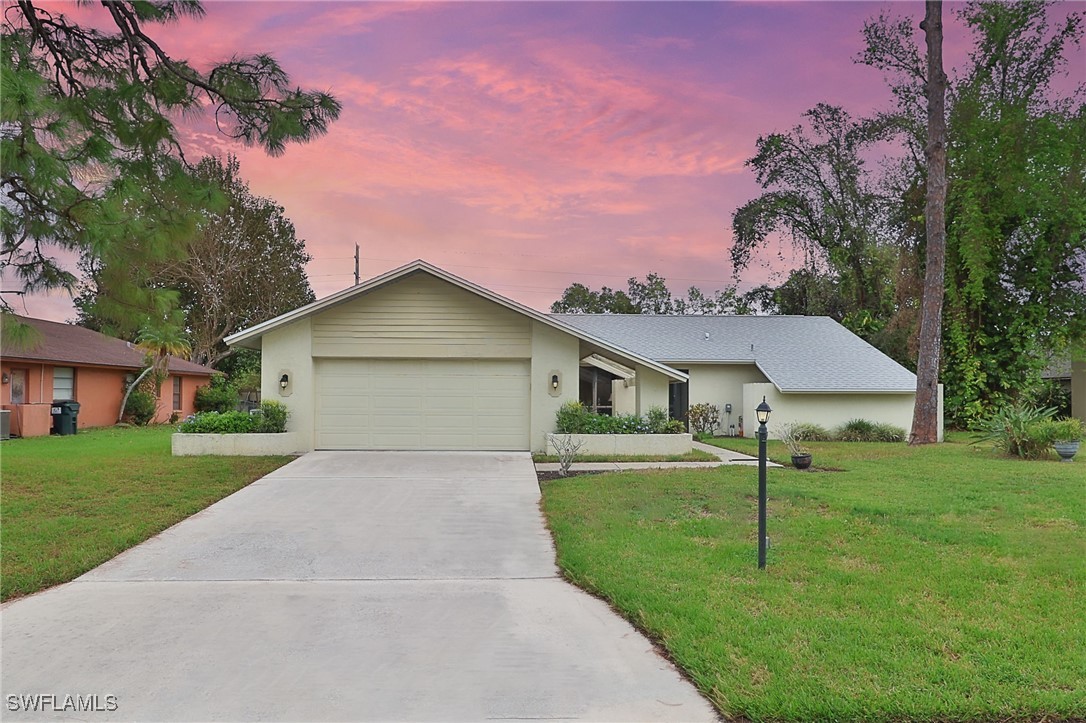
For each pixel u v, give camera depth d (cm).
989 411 2383
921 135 2638
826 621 473
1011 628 462
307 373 1474
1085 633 452
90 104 845
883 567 608
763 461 612
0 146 625
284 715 355
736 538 714
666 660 429
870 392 2064
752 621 472
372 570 635
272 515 863
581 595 561
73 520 805
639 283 4788
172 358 2950
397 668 415
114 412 2491
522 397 1509
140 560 665
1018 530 744
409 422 1498
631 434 1462
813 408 2102
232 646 449
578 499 934
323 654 436
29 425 1962
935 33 1842
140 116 859
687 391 2250
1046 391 2691
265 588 580
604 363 1966
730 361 2212
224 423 1435
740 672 396
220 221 3462
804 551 659
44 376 2108
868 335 2970
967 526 762
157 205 814
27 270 745
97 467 1218
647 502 910
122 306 787
